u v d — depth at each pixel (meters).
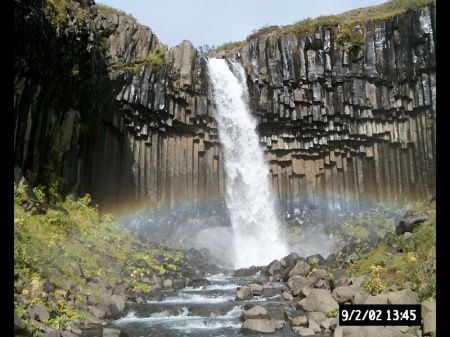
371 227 29.23
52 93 19.84
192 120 29.61
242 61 31.66
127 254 20.11
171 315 14.10
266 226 30.78
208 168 30.47
